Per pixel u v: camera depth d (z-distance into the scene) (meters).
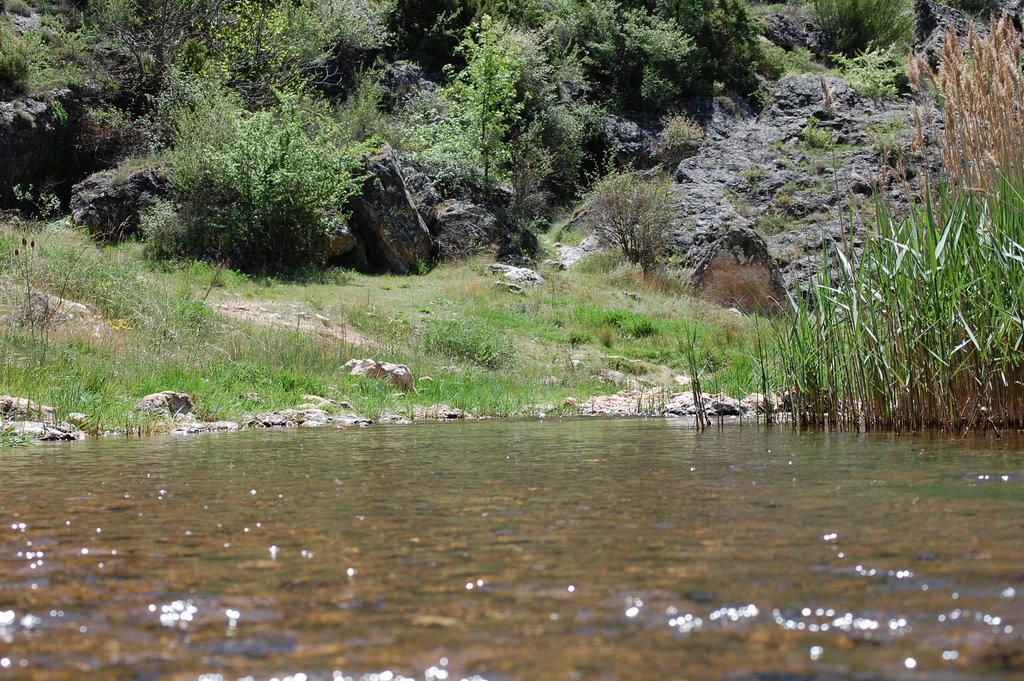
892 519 2.39
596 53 33.38
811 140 25.56
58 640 1.48
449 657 1.35
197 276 16.33
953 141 5.84
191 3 25.08
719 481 3.29
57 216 20.19
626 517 2.54
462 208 22.91
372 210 20.28
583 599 1.67
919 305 5.72
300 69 26.42
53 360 8.70
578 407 10.73
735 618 1.53
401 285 19.09
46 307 9.94
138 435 6.68
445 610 1.62
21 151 20.55
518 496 3.02
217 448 5.23
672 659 1.33
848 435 5.47
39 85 21.47
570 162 29.50
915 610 1.54
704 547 2.10
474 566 1.96
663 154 30.08
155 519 2.64
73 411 7.22
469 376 12.52
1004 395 5.43
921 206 6.06
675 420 8.05
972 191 5.64
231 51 25.36
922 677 1.24
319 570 1.95
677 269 22.12
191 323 11.75
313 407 8.85
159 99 22.95
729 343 16.28
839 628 1.46
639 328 17.11
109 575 1.93
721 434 5.90
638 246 22.75
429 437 6.03
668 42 32.75
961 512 2.47
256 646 1.42
